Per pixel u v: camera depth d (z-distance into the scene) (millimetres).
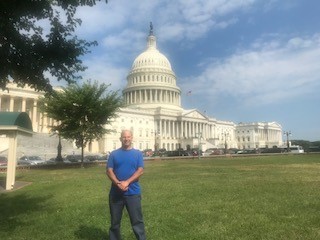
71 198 14016
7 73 8039
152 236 7910
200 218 9594
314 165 34469
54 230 8734
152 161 57344
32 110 90875
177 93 159375
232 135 193625
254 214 9922
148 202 12547
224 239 7520
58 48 8227
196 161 54406
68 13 8180
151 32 169000
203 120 159750
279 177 21281
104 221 9594
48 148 78750
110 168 6816
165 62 160250
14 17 7570
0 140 73688
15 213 11047
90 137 41469
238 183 18078
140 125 136000
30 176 27578
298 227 8266
